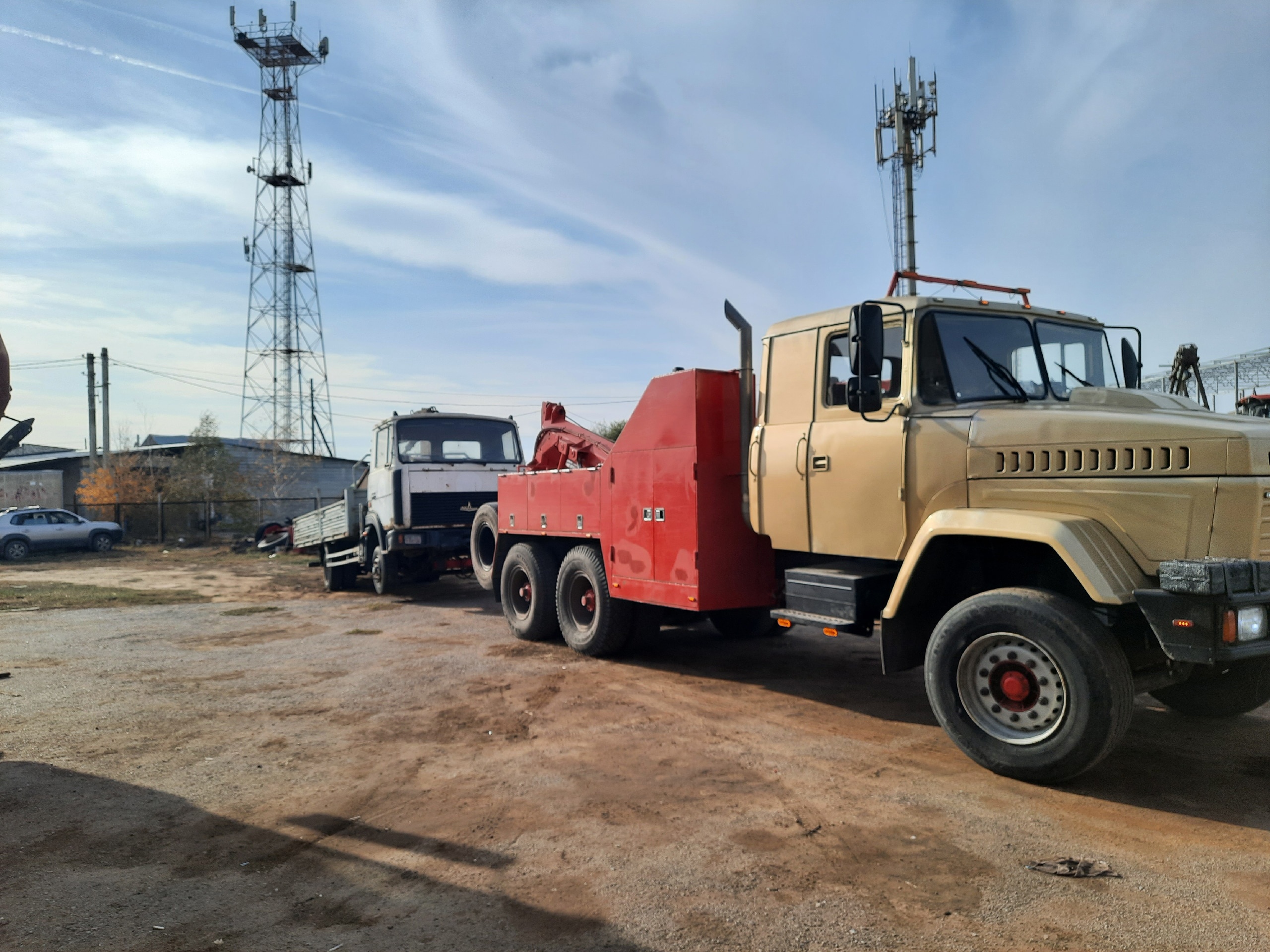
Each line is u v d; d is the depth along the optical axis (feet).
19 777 15.81
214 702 21.49
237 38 125.49
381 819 13.51
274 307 128.16
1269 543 12.91
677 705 20.40
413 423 42.86
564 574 27.94
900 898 10.53
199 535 98.07
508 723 19.01
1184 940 9.44
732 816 13.33
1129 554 13.94
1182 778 14.65
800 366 19.44
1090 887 10.75
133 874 11.67
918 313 16.94
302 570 62.90
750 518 20.58
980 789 14.28
